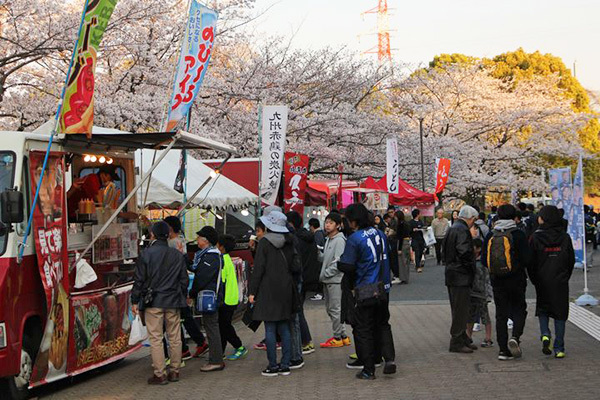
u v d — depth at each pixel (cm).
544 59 5619
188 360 966
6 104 1906
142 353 1048
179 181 1137
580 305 1372
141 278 807
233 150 1009
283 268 832
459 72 4647
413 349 973
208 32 1088
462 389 725
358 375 800
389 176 2420
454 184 3981
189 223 1589
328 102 2727
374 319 810
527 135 4644
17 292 715
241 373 860
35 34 1770
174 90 1087
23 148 741
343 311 815
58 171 798
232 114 2317
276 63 2539
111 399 744
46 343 743
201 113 2205
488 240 870
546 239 866
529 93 4953
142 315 816
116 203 959
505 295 866
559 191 1750
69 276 812
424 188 3303
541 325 878
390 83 3106
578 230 1716
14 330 705
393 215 1861
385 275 802
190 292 882
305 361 920
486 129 4425
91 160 916
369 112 3075
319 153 2597
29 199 743
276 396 731
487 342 967
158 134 844
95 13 786
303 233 1004
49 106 1891
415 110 3703
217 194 1356
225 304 917
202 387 789
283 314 827
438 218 2489
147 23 2072
